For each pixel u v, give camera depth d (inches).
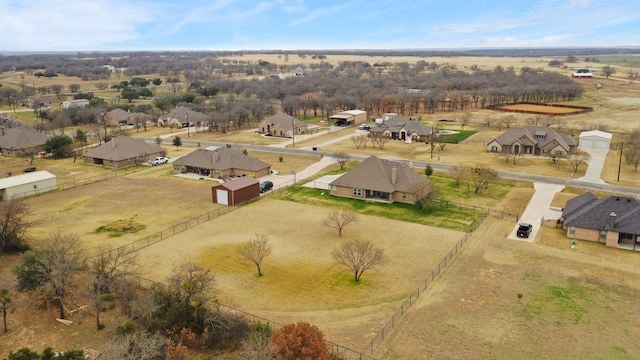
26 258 1691.7
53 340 1451.8
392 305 1630.2
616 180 3282.5
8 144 4475.9
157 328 1412.4
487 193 3024.1
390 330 1470.2
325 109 6840.6
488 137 5019.7
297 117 6811.0
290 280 1834.4
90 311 1598.2
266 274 1887.3
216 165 3535.9
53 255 1710.1
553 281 1795.0
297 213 2662.4
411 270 1908.2
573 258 2009.1
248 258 1888.5
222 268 1945.1
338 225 2321.6
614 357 1327.5
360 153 4328.3
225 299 1679.4
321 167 3804.1
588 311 1574.8
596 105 7313.0
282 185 3267.7
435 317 1541.6
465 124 5846.5
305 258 2038.6
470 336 1429.6
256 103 7032.5
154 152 4227.4
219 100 7377.0
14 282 1708.9
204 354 1360.7
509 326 1483.8
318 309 1612.9
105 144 4099.4
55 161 4207.7
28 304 1652.3
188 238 2293.3
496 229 2377.0
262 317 1553.9
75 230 2420.0
